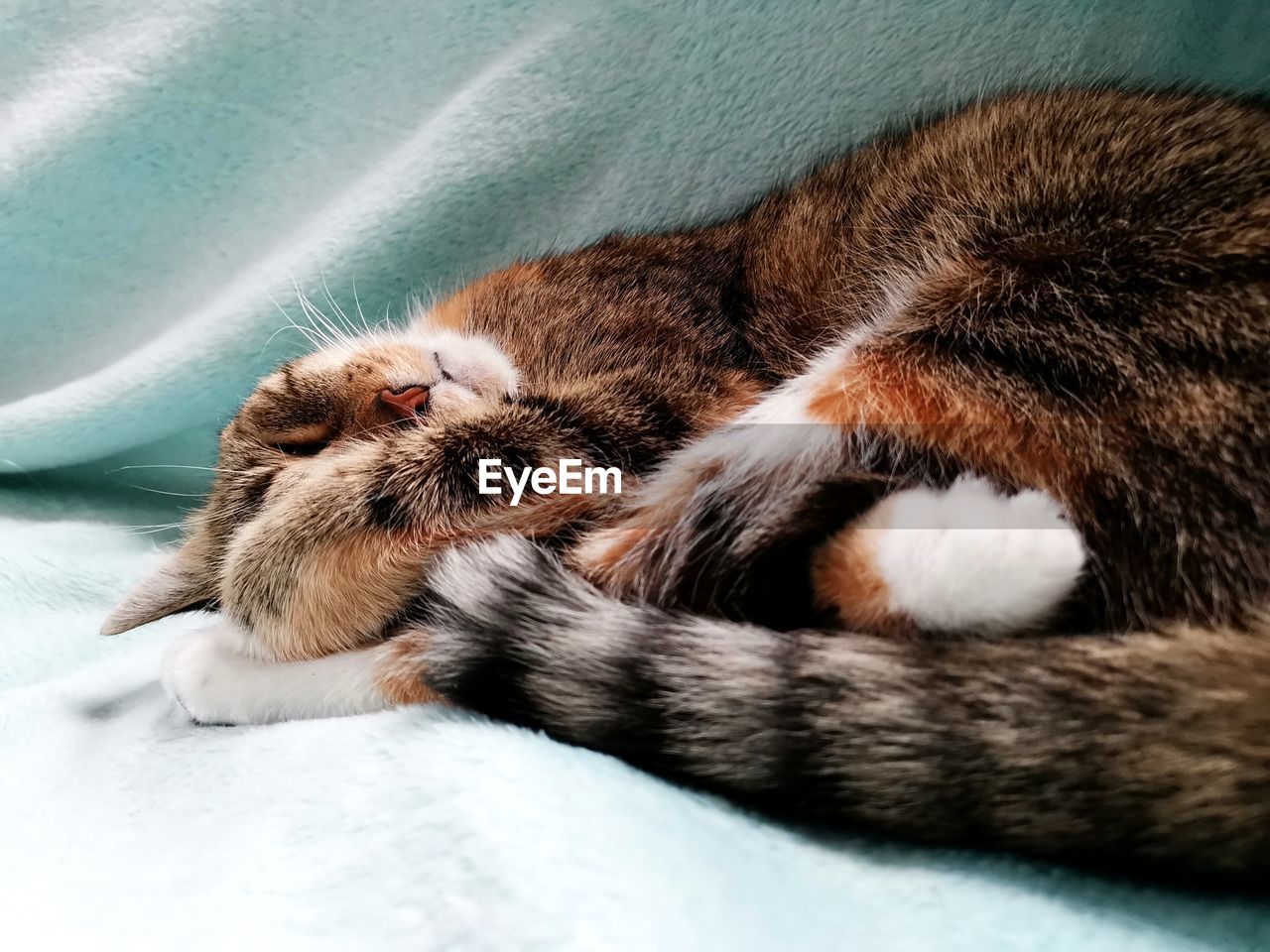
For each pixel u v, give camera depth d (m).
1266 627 0.26
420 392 0.38
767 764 0.26
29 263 0.49
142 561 0.48
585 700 0.28
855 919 0.22
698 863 0.23
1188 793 0.23
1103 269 0.32
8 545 0.46
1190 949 0.22
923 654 0.26
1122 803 0.24
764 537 0.31
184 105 0.47
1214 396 0.29
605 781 0.25
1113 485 0.29
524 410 0.37
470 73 0.46
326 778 0.27
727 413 0.38
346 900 0.23
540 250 0.48
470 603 0.31
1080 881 0.24
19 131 0.47
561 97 0.45
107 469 0.54
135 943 0.23
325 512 0.35
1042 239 0.33
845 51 0.43
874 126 0.44
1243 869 0.23
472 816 0.24
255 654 0.36
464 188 0.47
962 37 0.42
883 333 0.35
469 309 0.44
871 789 0.25
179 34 0.45
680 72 0.44
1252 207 0.31
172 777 0.30
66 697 0.37
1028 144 0.37
